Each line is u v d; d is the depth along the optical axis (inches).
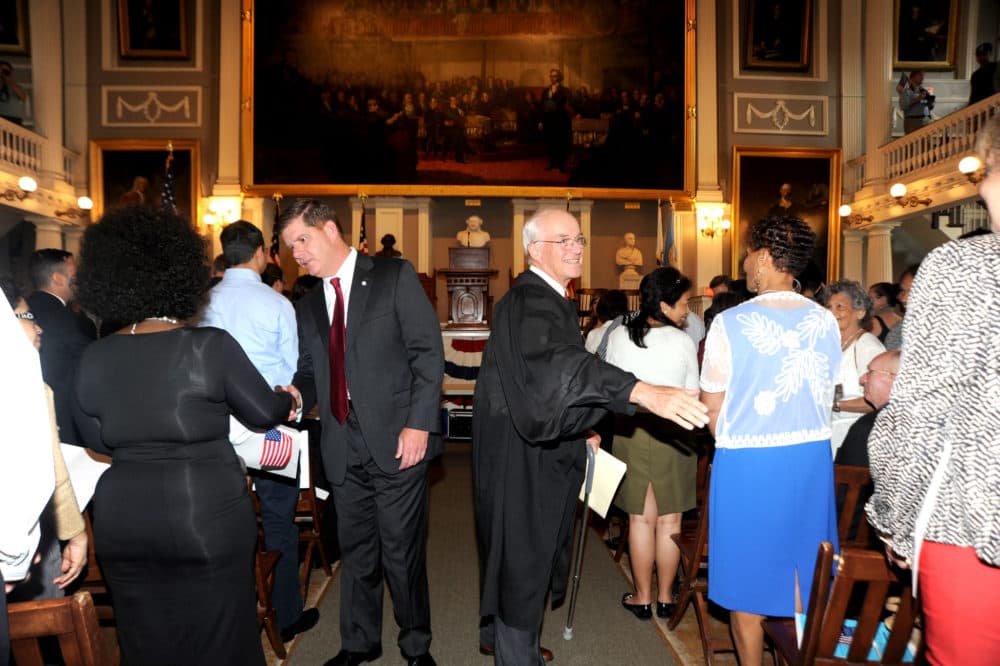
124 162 447.2
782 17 462.6
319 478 131.6
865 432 86.7
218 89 453.1
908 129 415.5
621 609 122.4
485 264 359.6
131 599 62.3
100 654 44.7
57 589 76.5
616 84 451.2
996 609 44.6
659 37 449.7
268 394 66.6
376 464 91.0
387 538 92.4
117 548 61.1
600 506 102.4
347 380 90.4
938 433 45.3
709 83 457.4
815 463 74.5
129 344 62.1
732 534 75.6
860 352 111.5
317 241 89.4
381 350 90.8
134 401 60.9
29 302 112.7
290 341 102.8
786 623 73.4
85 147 449.7
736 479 75.4
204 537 61.1
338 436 92.1
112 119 451.5
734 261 455.8
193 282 64.2
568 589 131.2
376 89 445.7
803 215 458.0
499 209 478.9
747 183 458.3
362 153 445.1
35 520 49.8
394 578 93.1
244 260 103.1
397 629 114.1
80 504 75.7
